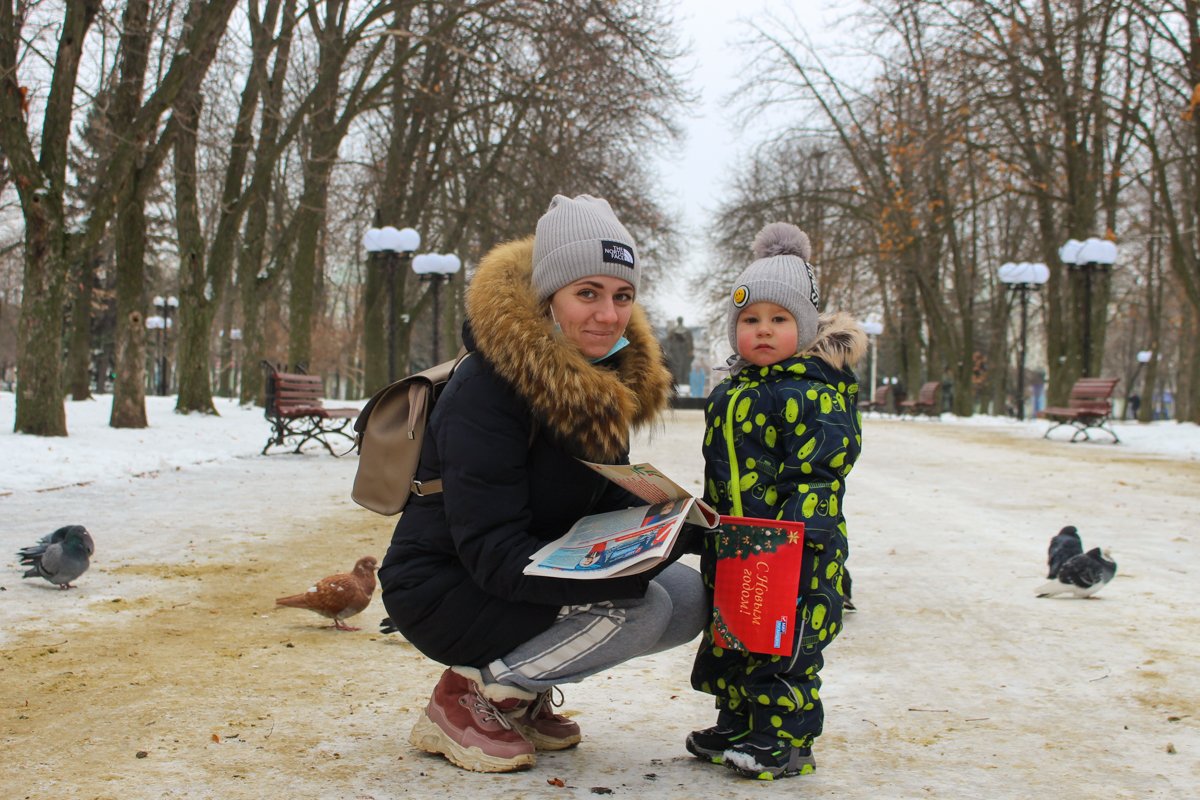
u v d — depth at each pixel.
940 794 3.03
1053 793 3.07
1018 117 26.64
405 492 3.12
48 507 9.27
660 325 50.25
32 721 3.66
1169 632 5.27
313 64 26.83
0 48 14.37
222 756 3.29
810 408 3.11
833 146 39.16
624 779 3.11
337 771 3.15
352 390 59.28
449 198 35.00
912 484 12.76
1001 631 5.30
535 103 25.58
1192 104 20.33
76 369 30.06
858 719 3.83
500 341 2.90
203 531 8.24
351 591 5.18
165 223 40.16
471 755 3.16
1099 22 22.81
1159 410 76.25
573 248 3.03
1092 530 8.90
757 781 3.10
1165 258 39.59
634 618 3.03
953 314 46.91
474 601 3.04
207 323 22.27
